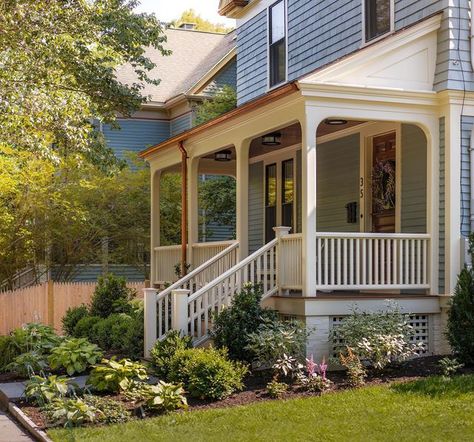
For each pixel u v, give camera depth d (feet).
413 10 43.80
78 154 62.08
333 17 51.75
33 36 48.47
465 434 25.31
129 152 82.64
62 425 29.25
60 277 76.89
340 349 37.52
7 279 71.87
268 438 25.88
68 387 34.24
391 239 40.83
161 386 31.19
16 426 30.66
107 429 28.17
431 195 40.55
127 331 44.88
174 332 37.73
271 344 34.78
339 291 45.60
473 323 36.22
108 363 35.24
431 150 40.65
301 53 55.93
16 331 44.83
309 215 38.04
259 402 31.30
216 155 55.42
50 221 71.72
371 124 47.67
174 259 56.24
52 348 42.16
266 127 42.57
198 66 101.09
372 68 39.78
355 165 49.57
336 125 48.42
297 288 39.09
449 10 40.50
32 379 34.24
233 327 36.68
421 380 33.19
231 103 81.35
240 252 45.78
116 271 82.02
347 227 50.37
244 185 45.75
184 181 53.62
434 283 40.34
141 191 77.87
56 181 72.28
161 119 96.02
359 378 33.50
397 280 40.37
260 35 62.08
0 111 47.16
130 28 65.57
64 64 56.18
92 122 90.79
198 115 83.35
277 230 41.27
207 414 29.50
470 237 37.91
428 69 40.93
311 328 36.81
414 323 40.06
